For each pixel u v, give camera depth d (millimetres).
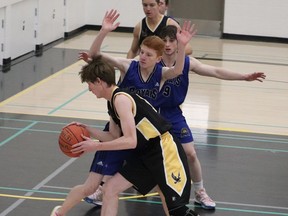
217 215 6094
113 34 17984
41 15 15180
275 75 13375
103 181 5605
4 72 12602
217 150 8227
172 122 6039
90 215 5965
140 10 18266
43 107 10094
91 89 4898
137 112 4918
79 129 5023
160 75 5660
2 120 9195
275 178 7246
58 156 7715
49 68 13148
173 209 4879
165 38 5949
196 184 6297
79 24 18094
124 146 4727
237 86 12320
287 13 17656
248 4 17812
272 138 8914
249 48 16625
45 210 6008
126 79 5707
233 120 9844
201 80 12789
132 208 6137
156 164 4934
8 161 7438
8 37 13336
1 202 6168
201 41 17438
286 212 6234
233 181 7086
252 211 6223
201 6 18391
